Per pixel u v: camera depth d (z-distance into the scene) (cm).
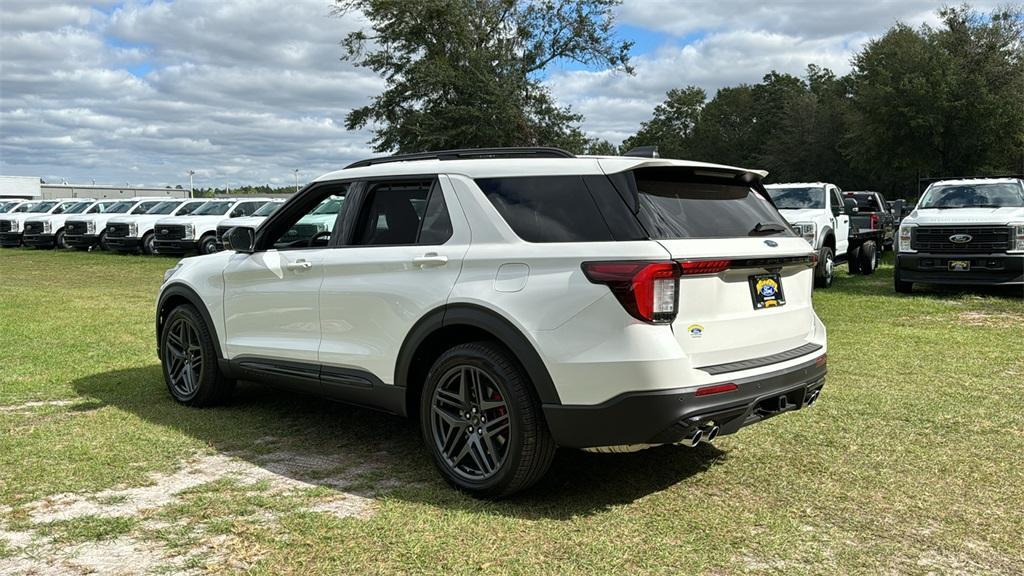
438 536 337
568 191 376
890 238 2084
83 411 541
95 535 335
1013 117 3653
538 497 387
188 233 2333
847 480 411
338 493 390
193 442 472
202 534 337
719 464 436
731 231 386
